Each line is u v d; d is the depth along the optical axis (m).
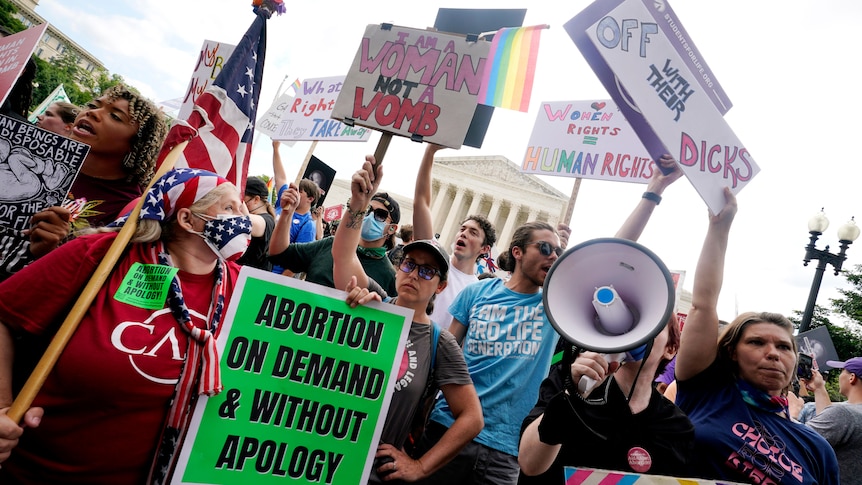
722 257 2.39
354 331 1.93
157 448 1.56
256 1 2.75
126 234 1.63
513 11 2.87
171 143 2.02
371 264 3.89
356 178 2.38
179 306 1.61
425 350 2.21
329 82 6.03
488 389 2.85
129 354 1.51
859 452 3.10
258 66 2.79
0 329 1.54
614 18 2.33
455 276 4.06
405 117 2.41
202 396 1.66
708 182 2.35
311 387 1.84
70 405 1.48
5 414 1.40
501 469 2.70
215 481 1.67
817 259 9.76
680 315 4.98
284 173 6.22
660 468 1.87
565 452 1.96
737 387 2.39
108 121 2.69
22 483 1.49
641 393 1.98
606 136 4.46
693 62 2.60
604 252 1.63
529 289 3.11
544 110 4.88
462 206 53.38
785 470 2.18
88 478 1.50
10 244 2.33
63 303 1.58
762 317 2.41
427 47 2.47
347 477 1.85
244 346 1.78
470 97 2.37
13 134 2.36
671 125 2.32
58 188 2.43
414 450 2.34
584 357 1.57
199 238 1.74
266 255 3.93
